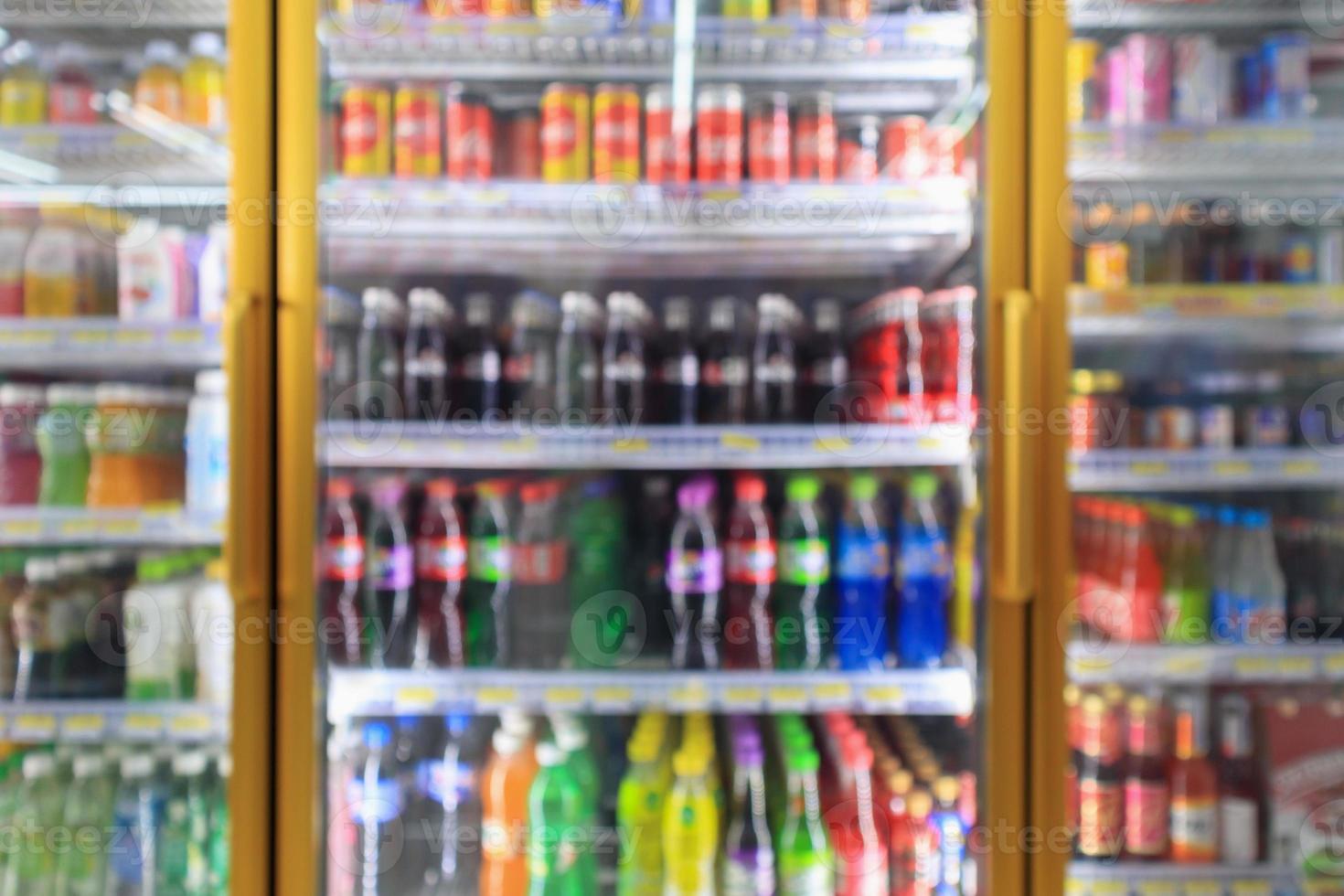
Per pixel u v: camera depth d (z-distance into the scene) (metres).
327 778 1.30
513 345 1.56
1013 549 1.23
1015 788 1.25
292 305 1.25
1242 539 1.51
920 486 1.48
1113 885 1.36
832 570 1.55
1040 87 1.26
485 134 1.47
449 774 1.52
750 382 1.57
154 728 1.31
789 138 1.49
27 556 1.53
